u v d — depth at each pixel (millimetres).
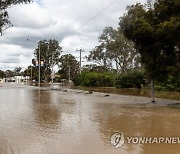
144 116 19516
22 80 159375
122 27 30297
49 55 123625
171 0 27297
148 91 54219
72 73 130125
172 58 28047
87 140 11992
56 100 32812
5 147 10773
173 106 26750
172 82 49781
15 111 21953
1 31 16812
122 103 29641
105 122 16766
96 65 104188
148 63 28844
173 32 25969
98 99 34969
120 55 92000
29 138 12320
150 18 28625
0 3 15703
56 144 11281
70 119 17906
